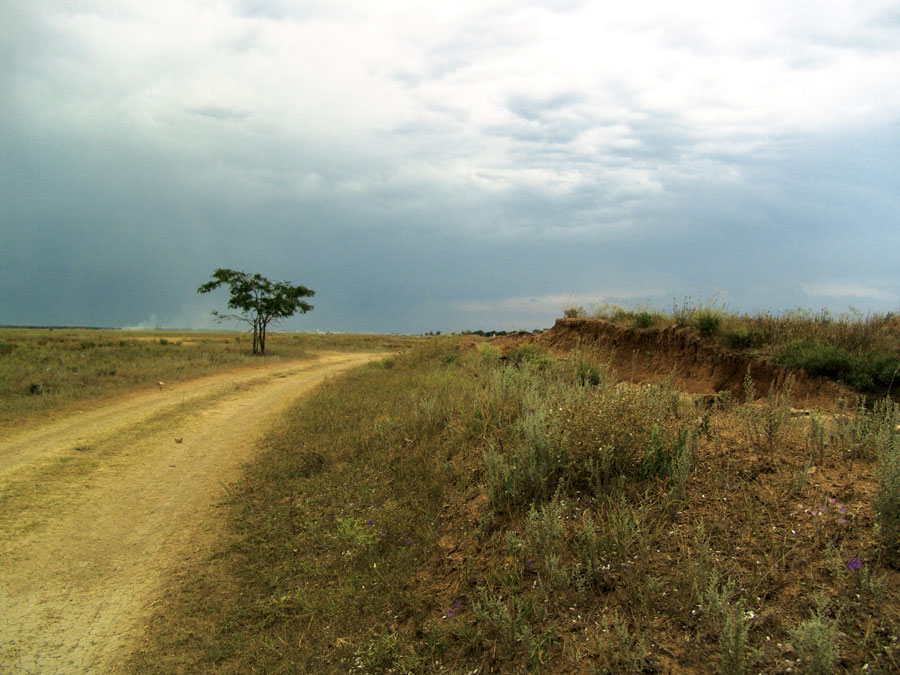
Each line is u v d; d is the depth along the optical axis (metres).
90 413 12.84
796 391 9.33
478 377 10.59
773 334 10.97
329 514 6.06
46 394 14.41
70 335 58.16
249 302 34.09
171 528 6.23
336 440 8.81
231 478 7.95
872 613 2.76
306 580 4.79
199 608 4.55
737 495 4.01
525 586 3.73
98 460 8.89
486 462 5.33
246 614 4.40
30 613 4.52
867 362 8.84
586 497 4.49
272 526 6.02
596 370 9.73
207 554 5.53
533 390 7.47
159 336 63.12
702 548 3.36
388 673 3.43
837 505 3.58
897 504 3.16
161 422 12.02
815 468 4.15
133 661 3.90
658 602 3.23
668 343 12.20
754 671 2.63
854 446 4.32
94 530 6.16
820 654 2.44
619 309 14.69
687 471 4.27
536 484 4.70
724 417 5.81
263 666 3.72
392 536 5.15
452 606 3.88
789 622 2.85
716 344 11.30
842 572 3.04
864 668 2.49
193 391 16.89
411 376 14.55
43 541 5.82
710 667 2.74
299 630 4.10
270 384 19.11
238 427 11.59
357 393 13.49
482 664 3.28
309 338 63.75
